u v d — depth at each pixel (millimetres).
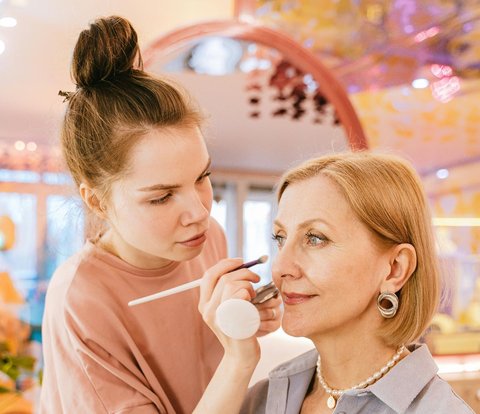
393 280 727
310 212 722
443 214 2111
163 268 950
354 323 737
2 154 1757
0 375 1794
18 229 1800
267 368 1298
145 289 938
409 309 738
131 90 813
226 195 1850
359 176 728
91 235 972
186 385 962
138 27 1761
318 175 748
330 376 775
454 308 2057
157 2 1774
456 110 2105
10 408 1770
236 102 1858
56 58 1686
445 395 705
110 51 843
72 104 868
